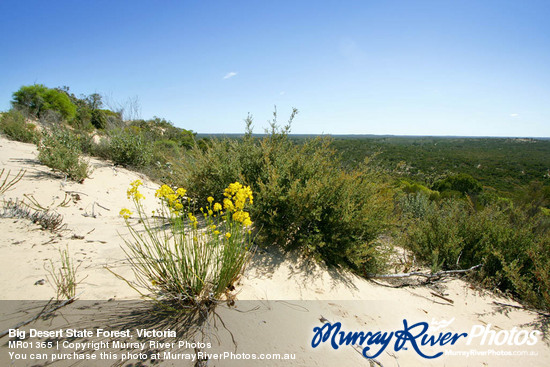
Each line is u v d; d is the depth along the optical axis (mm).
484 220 5246
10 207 3811
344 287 3271
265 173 4117
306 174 4129
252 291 2721
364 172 4258
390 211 4305
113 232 3811
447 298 3799
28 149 7926
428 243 5348
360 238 3750
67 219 4023
